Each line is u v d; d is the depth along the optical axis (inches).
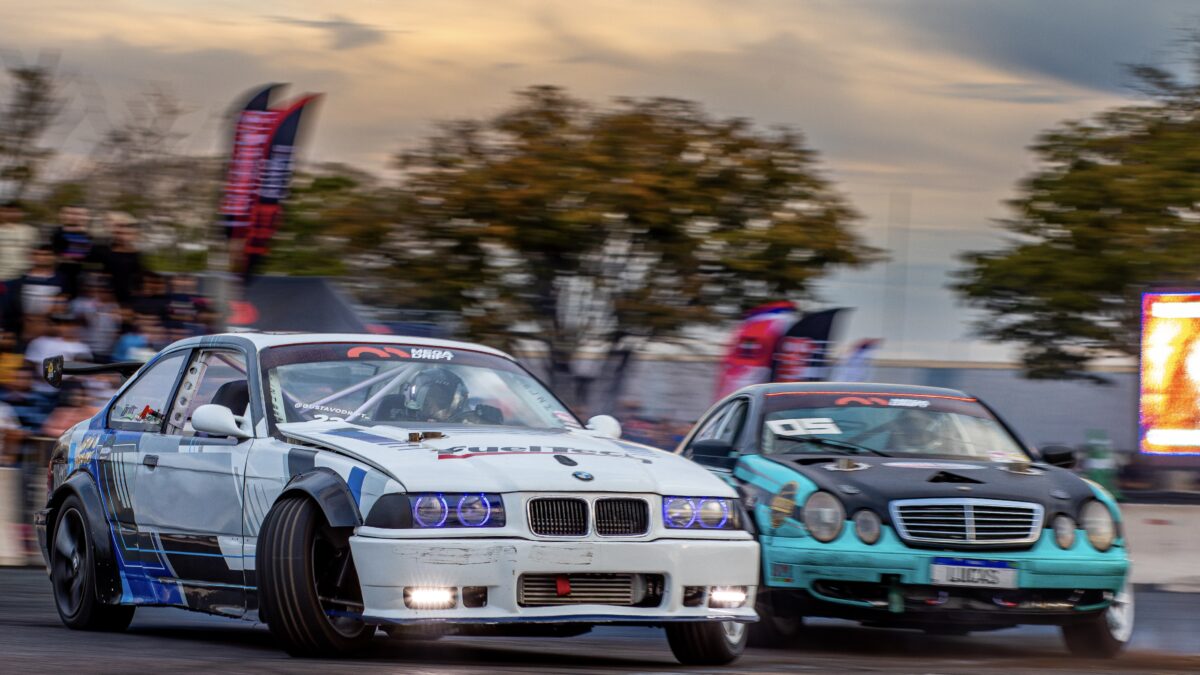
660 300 3110.2
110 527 1087.6
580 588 858.1
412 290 3142.2
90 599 1090.1
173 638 1053.2
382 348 1050.7
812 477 1219.2
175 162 3297.2
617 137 3275.1
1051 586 1175.6
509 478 854.5
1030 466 1282.0
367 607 830.5
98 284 2235.5
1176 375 1979.6
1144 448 1995.6
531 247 3134.8
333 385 1000.9
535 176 3179.1
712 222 3272.6
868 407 1386.6
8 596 1440.7
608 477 879.7
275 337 1043.9
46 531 1163.3
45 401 2076.8
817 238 3233.3
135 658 837.2
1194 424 1967.3
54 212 2842.0
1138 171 3850.9
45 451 1840.6
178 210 3265.3
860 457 1302.9
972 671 928.3
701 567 887.7
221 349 1058.1
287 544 862.5
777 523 1213.1
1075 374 3850.9
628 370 3065.9
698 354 2915.8
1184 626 1469.0
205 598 982.4
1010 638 1398.9
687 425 2760.8
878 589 1176.2
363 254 3267.7
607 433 1055.6
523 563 834.8
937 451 1334.9
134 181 3262.8
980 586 1163.9
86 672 741.3
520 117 3316.9
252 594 930.7
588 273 3161.9
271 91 2518.5
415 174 3270.2
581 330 3125.0
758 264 3166.8
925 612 1165.1
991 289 3966.5
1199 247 3715.6
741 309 3203.7
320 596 871.7
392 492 837.8
